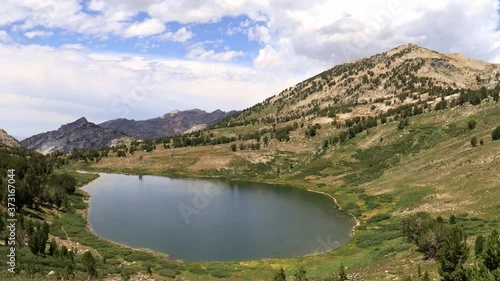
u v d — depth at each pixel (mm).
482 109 166625
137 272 53781
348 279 44312
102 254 63156
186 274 56438
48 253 54531
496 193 74062
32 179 95625
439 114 188125
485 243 30828
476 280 28344
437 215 74250
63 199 98062
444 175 100875
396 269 46344
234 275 56562
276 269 59375
